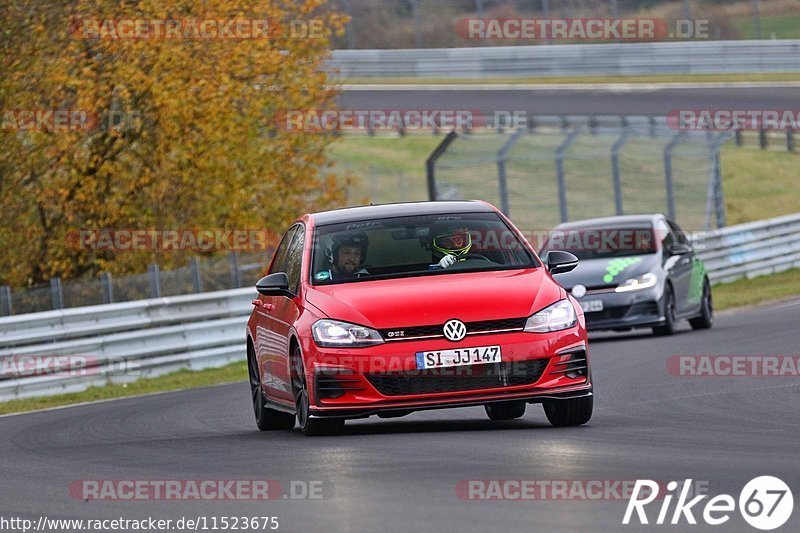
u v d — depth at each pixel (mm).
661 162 130500
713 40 172000
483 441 27406
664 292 59125
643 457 24297
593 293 58812
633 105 148500
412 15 180375
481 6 174375
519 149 137250
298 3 91188
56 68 79250
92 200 83812
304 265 31922
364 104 156500
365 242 32031
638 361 48312
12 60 79125
